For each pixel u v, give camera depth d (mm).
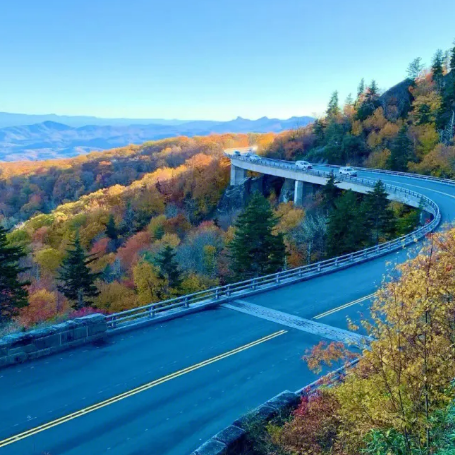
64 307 39406
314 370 12414
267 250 36156
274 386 13156
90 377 13391
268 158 93750
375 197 41594
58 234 74812
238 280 36281
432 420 6020
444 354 6836
